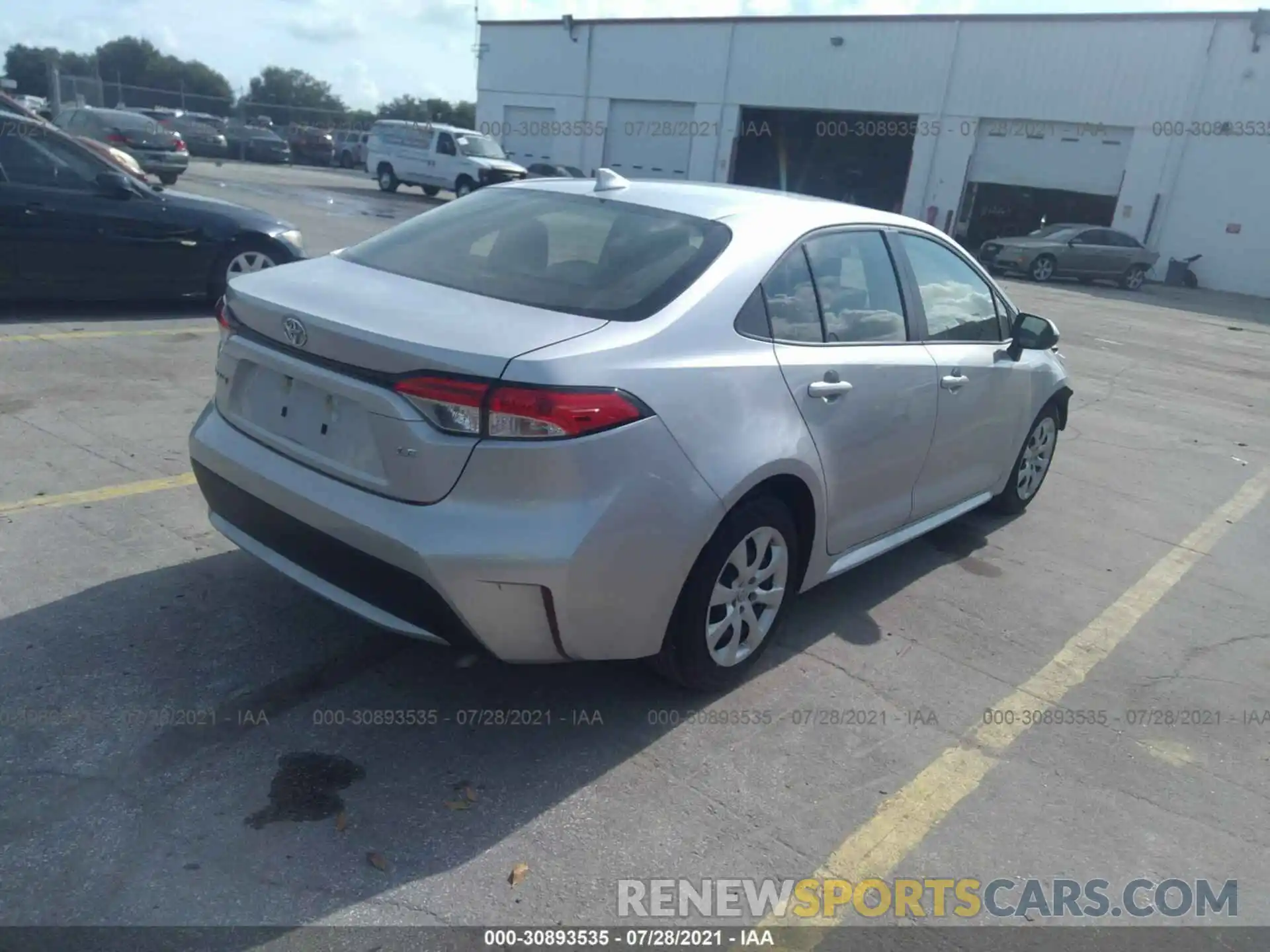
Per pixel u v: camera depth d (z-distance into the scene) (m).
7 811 2.71
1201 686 4.07
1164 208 27.22
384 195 28.52
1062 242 23.61
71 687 3.26
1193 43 26.06
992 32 28.89
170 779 2.90
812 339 3.66
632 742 3.30
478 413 2.75
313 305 3.13
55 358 6.93
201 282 8.77
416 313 3.05
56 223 7.94
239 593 3.95
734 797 3.08
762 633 3.69
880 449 3.98
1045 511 6.04
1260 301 25.31
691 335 3.17
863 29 30.95
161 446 5.44
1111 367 11.45
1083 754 3.51
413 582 2.85
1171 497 6.55
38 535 4.24
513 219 3.79
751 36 33.19
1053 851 3.00
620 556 2.91
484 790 2.99
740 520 3.33
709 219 3.62
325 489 3.01
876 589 4.71
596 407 2.81
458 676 3.57
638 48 35.66
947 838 3.01
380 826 2.80
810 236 3.79
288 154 39.47
